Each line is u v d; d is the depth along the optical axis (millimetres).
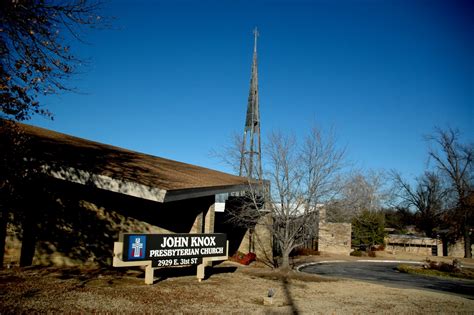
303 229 19516
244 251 23500
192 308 8852
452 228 43312
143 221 14453
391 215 59969
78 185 13172
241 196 22578
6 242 11688
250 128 30750
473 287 19141
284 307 9969
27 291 8555
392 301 12078
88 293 9023
